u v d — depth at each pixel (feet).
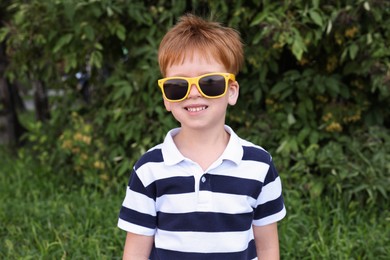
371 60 10.13
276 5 10.33
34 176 13.46
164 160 4.58
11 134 17.39
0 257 9.00
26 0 12.53
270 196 4.84
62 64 12.68
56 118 13.62
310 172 11.18
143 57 11.71
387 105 11.68
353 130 11.66
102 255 8.67
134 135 11.76
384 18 10.24
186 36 4.55
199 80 4.42
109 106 12.62
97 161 12.09
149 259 4.95
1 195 12.16
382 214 10.14
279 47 10.12
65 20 11.58
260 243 5.11
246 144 4.83
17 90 19.53
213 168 4.53
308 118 11.48
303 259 8.62
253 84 11.30
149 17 11.23
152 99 11.63
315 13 9.66
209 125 4.58
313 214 10.21
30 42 12.32
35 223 9.96
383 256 8.55
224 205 4.51
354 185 10.39
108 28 11.19
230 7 10.98
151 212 4.69
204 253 4.53
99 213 10.44
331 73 11.35
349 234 9.32
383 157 10.51
